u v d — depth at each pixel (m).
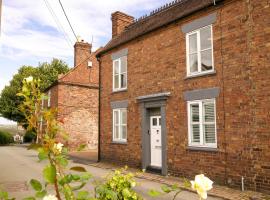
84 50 28.66
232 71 10.45
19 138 44.31
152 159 14.22
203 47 11.87
